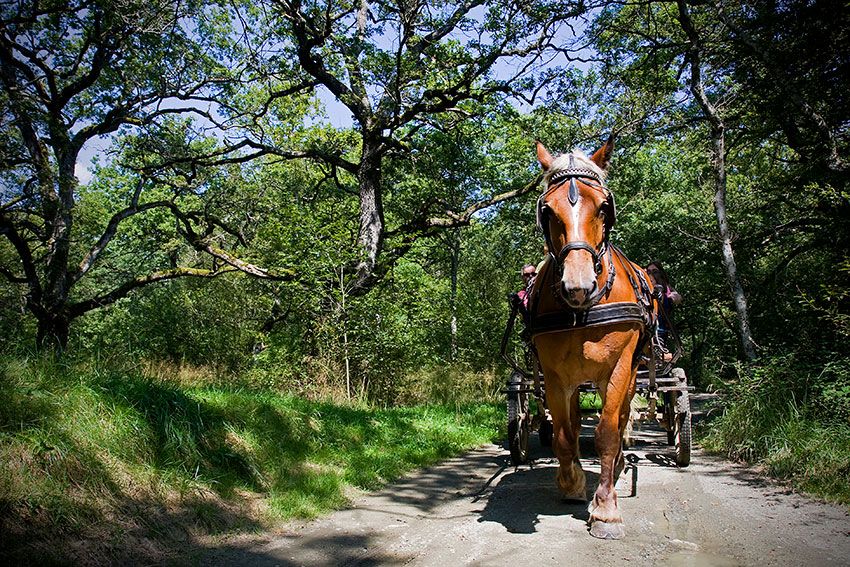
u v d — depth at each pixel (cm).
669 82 1536
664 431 1153
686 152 2002
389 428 910
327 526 514
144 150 1817
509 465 777
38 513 398
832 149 999
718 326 2688
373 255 1505
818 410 715
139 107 1672
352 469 680
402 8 1445
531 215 2314
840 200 1070
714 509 527
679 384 742
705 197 2258
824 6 980
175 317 1762
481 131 1916
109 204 2569
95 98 1688
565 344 477
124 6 1386
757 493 582
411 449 829
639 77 1572
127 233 2484
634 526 484
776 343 1280
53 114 1393
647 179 2555
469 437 981
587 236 445
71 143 1534
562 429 521
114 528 425
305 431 743
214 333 1694
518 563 410
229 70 1786
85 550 393
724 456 793
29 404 468
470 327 1895
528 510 546
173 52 1619
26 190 1342
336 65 1580
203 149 2144
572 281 424
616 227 2470
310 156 1808
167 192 2484
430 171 1908
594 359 467
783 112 1178
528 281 628
